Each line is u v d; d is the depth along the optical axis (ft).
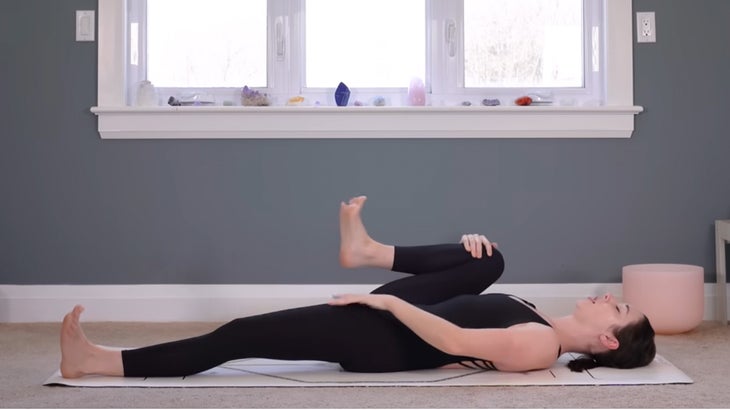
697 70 11.81
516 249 11.87
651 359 8.48
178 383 7.88
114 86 11.67
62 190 11.76
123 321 11.75
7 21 11.69
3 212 11.76
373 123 11.64
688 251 11.88
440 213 11.84
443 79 12.07
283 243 11.84
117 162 11.77
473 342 7.67
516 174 11.84
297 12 12.07
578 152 11.84
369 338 8.00
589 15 12.06
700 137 11.83
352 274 11.85
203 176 11.80
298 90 12.09
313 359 8.02
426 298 8.75
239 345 7.82
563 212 11.88
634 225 11.87
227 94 12.13
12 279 11.78
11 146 11.73
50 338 10.53
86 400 7.34
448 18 12.06
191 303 11.79
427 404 7.22
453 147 11.81
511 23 12.14
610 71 11.76
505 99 12.12
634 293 10.62
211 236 11.84
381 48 12.15
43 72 11.72
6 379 8.22
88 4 11.73
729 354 9.47
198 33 12.14
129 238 11.80
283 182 11.80
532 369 8.13
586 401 7.33
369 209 11.82
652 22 11.78
